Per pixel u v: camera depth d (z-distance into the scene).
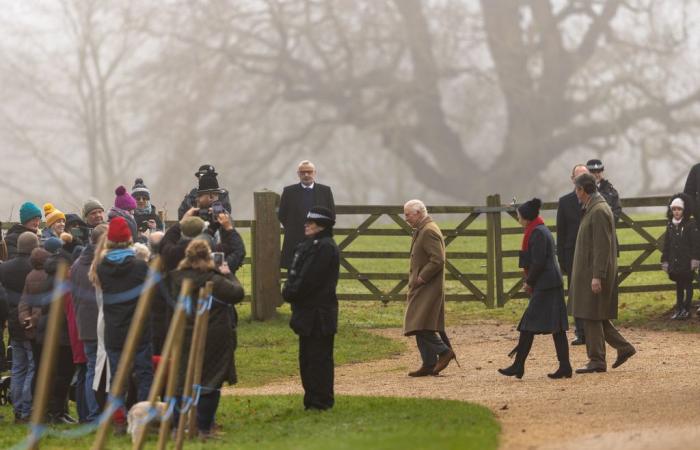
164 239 45.00
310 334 44.56
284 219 70.56
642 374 52.16
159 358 41.25
